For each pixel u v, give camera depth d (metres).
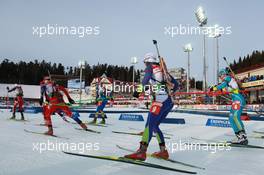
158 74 4.04
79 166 3.44
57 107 6.48
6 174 3.02
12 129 7.39
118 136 6.32
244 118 13.39
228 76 5.66
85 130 7.29
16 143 5.06
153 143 5.42
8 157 3.86
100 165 3.52
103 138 5.95
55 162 3.63
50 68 66.31
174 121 10.49
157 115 3.88
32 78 61.09
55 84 6.58
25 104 32.84
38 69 62.53
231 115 5.49
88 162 3.67
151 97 4.03
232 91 5.57
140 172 3.25
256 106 21.61
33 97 43.84
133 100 31.08
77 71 69.56
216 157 4.29
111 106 30.39
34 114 14.64
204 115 17.34
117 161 3.75
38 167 3.35
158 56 4.14
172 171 3.34
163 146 4.02
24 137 5.88
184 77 37.91
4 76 59.81
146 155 4.07
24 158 3.82
